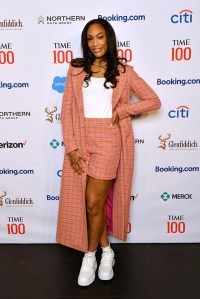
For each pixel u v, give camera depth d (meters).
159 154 2.12
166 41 1.97
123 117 1.79
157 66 2.00
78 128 1.80
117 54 1.85
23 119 2.09
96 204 1.82
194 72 2.00
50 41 1.98
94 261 1.92
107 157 1.75
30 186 2.19
